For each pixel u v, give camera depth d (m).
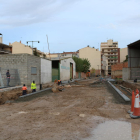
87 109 7.82
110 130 4.97
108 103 9.29
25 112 7.36
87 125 5.45
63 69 37.53
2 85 17.11
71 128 5.15
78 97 11.90
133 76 30.30
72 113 7.09
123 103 9.20
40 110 7.75
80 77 64.00
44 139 4.29
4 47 57.22
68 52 95.88
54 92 15.27
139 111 6.30
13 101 10.52
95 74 86.62
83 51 89.75
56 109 7.93
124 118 6.27
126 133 4.71
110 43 111.50
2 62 20.94
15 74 19.34
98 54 88.06
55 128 5.15
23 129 5.06
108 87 20.53
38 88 18.86
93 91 15.98
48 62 28.59
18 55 20.66
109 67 108.44
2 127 5.26
